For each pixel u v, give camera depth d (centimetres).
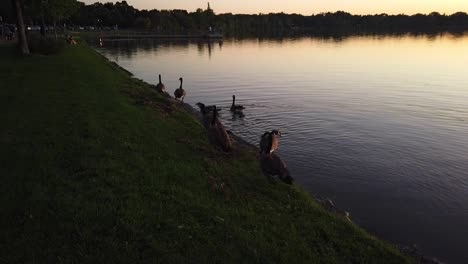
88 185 867
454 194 1310
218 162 1188
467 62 5184
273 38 13312
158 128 1444
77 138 1177
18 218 724
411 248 962
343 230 877
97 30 13575
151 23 16012
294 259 714
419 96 2933
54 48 3591
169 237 714
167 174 991
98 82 2325
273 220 852
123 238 693
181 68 4800
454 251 971
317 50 7500
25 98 1691
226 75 4112
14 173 904
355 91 3139
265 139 1226
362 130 2064
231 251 702
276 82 3619
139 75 4159
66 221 725
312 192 1284
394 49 7612
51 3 4516
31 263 611
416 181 1411
